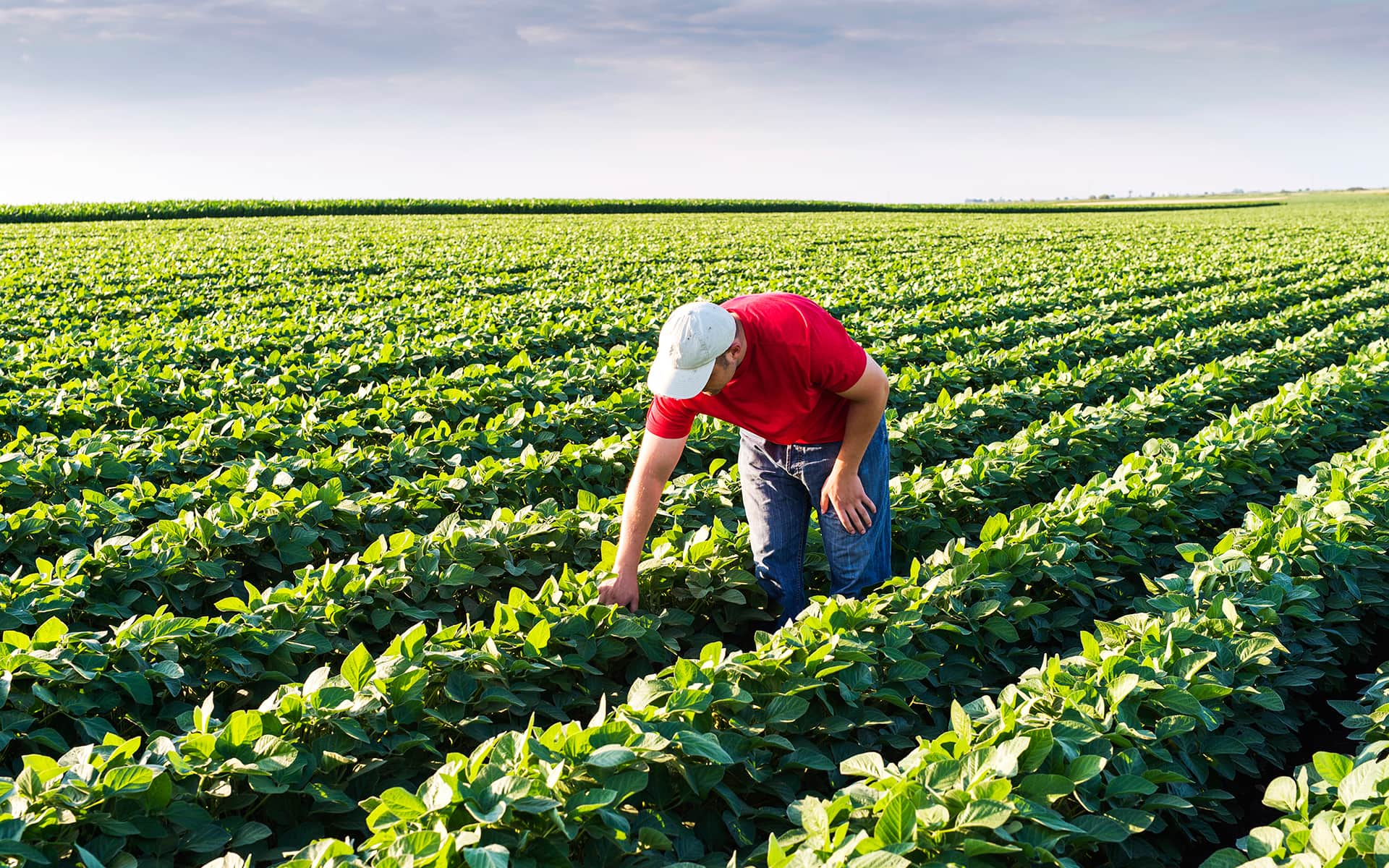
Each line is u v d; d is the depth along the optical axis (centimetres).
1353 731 459
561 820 267
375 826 276
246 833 301
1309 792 310
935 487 600
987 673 443
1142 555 539
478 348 1130
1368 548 491
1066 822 278
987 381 1046
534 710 393
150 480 659
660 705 350
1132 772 319
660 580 477
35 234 3106
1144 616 411
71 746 368
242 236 3030
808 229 3894
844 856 257
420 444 709
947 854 270
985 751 302
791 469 446
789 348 379
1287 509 526
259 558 515
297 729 339
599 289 1722
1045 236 3484
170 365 1020
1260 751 393
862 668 377
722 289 1741
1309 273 2047
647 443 406
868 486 454
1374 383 887
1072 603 511
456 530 496
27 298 1488
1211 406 909
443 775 280
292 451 743
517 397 905
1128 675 340
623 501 568
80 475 630
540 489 661
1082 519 518
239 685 416
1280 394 830
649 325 1303
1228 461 662
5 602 429
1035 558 477
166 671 374
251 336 1185
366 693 353
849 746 366
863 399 404
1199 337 1184
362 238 2955
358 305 1555
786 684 364
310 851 273
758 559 475
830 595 525
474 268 2156
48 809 277
